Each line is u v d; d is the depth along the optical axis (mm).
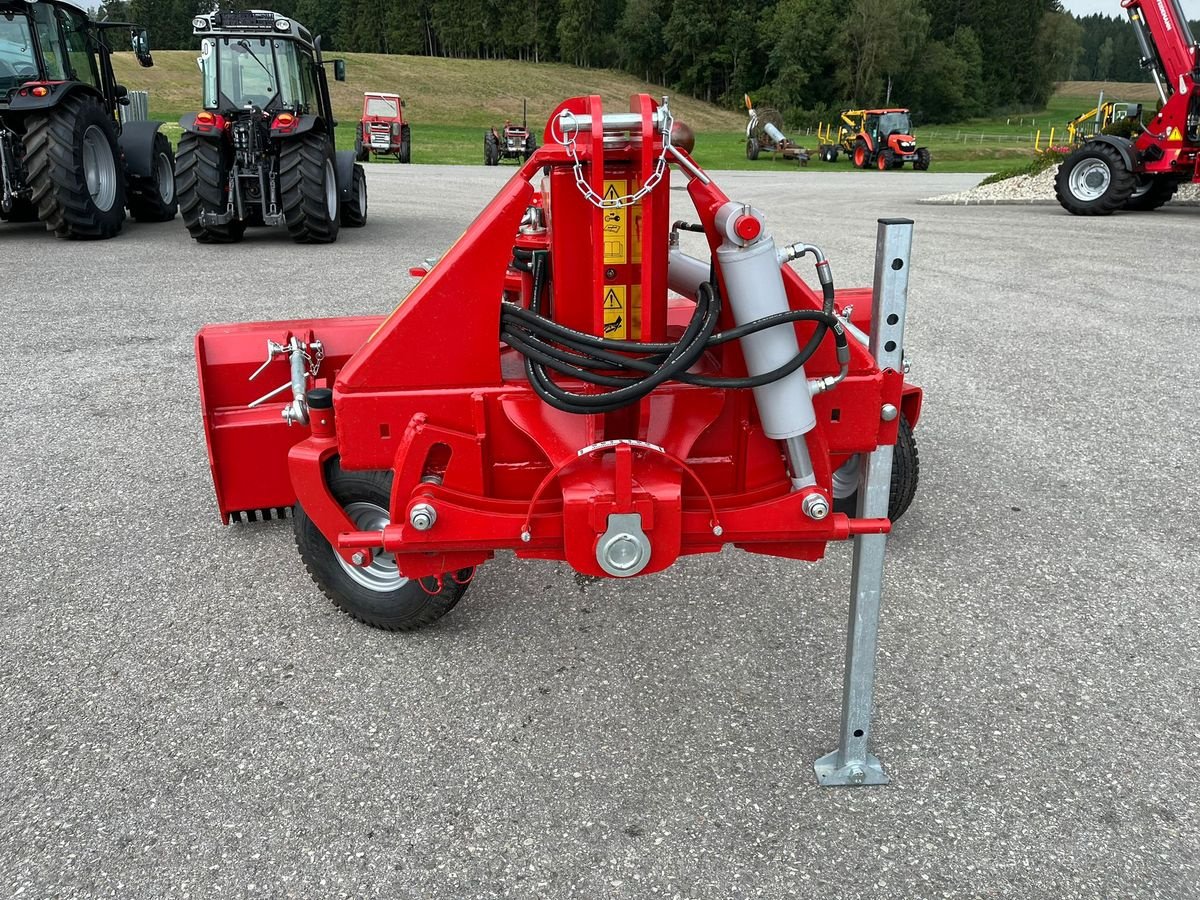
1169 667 2867
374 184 20000
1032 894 2043
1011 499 4059
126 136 11891
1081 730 2580
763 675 2842
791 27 75250
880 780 2377
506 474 2426
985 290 8523
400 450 2316
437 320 2293
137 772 2416
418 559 2346
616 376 2285
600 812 2285
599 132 2043
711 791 2355
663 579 3412
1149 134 13547
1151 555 3562
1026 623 3105
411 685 2793
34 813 2271
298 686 2783
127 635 3039
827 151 36406
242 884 2066
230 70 10930
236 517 3607
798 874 2094
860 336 2375
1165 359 6219
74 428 4875
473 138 48344
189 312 7332
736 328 2109
